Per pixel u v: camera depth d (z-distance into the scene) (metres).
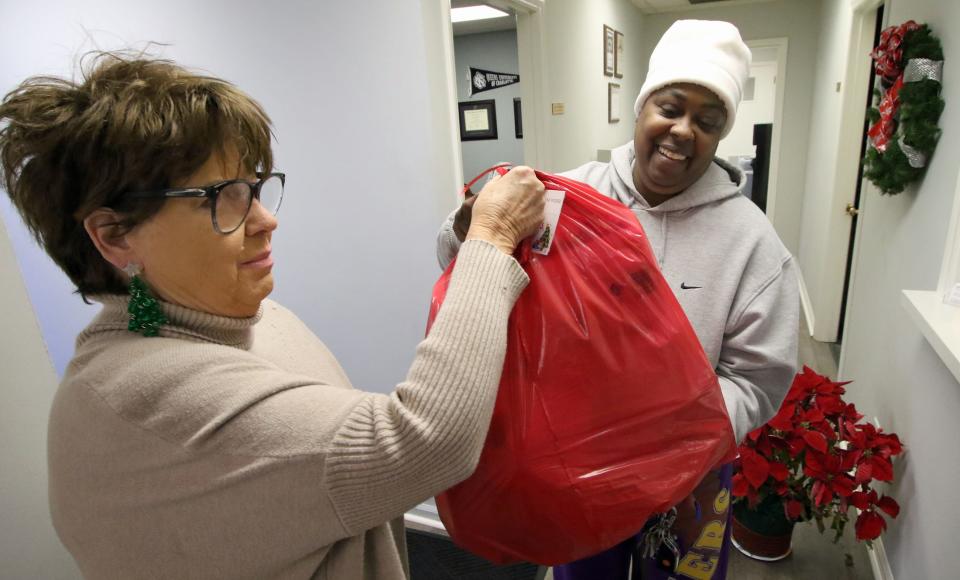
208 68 1.88
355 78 1.75
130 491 0.53
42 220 0.54
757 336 0.96
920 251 1.69
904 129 1.69
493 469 0.70
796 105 4.91
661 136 0.96
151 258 0.54
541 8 2.54
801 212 5.07
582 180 1.21
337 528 0.52
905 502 1.58
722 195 1.01
